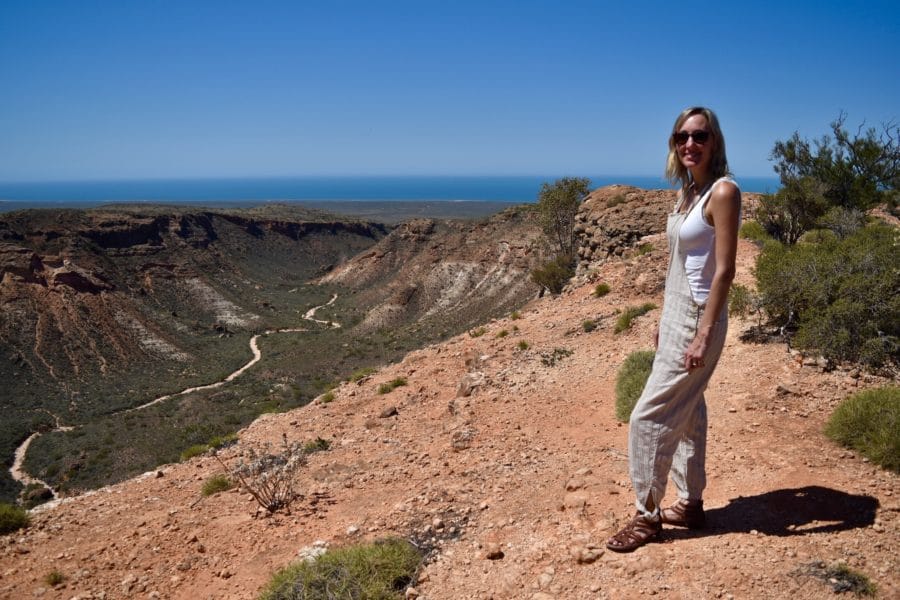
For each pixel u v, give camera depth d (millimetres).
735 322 8273
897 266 6930
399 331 97750
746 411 5672
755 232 15328
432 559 4172
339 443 8414
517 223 112312
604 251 22125
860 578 2898
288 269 182250
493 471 5738
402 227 176000
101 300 107062
